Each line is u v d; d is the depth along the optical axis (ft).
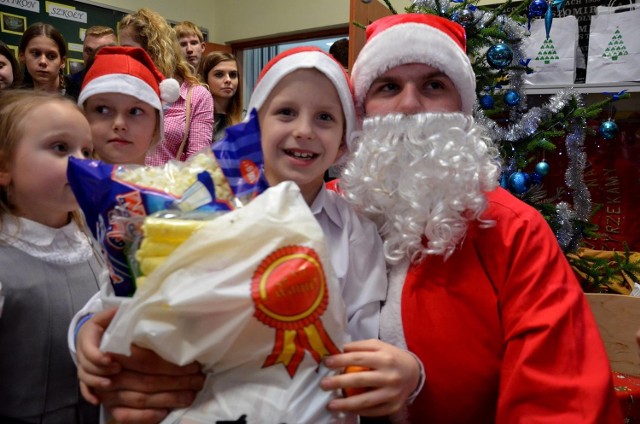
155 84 4.77
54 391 2.97
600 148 8.23
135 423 2.16
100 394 2.28
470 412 2.91
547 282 2.80
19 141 2.85
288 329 2.01
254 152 2.46
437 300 2.90
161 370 2.14
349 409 2.19
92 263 3.29
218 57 10.16
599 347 2.68
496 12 5.92
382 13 8.34
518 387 2.62
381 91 3.26
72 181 2.30
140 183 2.28
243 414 2.00
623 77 7.09
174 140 7.55
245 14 14.82
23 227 2.98
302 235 2.08
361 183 3.15
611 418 2.55
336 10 13.19
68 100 3.08
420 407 2.90
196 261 1.97
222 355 2.04
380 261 3.06
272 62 3.04
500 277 2.89
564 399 2.53
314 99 2.89
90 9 12.46
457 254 2.98
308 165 2.92
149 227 2.06
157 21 7.55
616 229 8.28
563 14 7.99
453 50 3.15
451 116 3.06
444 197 2.91
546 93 7.45
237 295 1.93
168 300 1.91
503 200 3.13
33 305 2.91
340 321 2.23
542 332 2.65
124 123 4.43
